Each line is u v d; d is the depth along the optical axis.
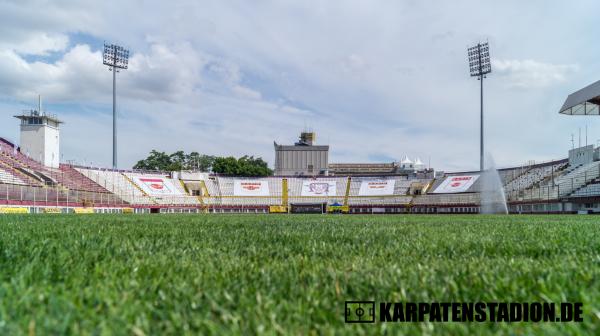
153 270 3.94
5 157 54.38
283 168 107.38
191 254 5.28
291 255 5.07
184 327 2.31
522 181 69.88
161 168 110.12
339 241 6.98
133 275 3.72
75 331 2.17
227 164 101.62
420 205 76.31
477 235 8.34
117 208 63.81
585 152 59.56
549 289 3.21
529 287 3.29
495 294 3.13
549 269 3.93
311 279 3.54
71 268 3.98
